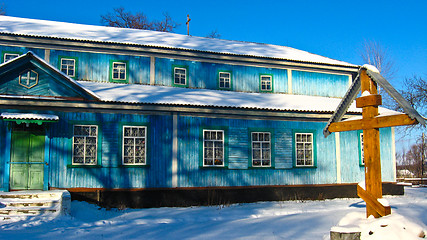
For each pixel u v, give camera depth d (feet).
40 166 49.67
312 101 66.08
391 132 66.08
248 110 56.95
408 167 150.71
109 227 37.32
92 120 51.72
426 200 55.83
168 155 53.93
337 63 73.31
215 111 55.72
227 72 67.51
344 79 75.36
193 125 55.67
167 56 64.59
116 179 51.62
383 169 64.59
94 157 51.55
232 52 67.51
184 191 54.03
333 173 62.23
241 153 57.77
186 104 53.36
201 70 66.23
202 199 54.70
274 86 69.77
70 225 38.24
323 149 62.23
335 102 67.82
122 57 62.44
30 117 46.57
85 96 50.37
